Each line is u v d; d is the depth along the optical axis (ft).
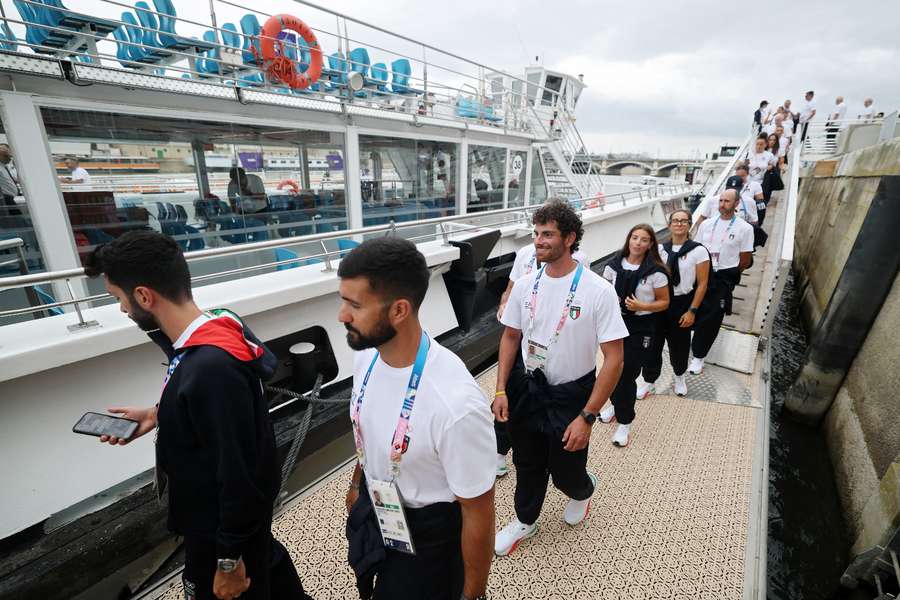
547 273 6.23
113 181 9.73
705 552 7.12
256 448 3.74
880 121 40.52
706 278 10.57
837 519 12.67
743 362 13.51
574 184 25.02
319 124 13.26
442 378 3.33
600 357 14.78
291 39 13.85
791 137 36.65
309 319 9.96
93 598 6.53
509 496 8.41
